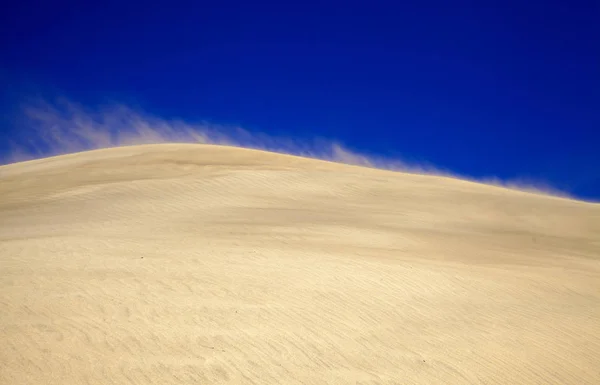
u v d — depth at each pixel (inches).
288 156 1833.2
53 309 428.1
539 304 538.0
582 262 800.9
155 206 1015.6
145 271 539.2
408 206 1165.1
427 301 514.6
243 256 614.5
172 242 676.1
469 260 708.7
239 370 357.1
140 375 339.0
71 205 1036.5
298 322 440.5
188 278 524.4
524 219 1188.5
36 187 1318.9
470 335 447.2
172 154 1754.4
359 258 636.7
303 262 601.3
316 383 350.0
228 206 1032.8
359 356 392.5
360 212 1058.7
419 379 367.2
